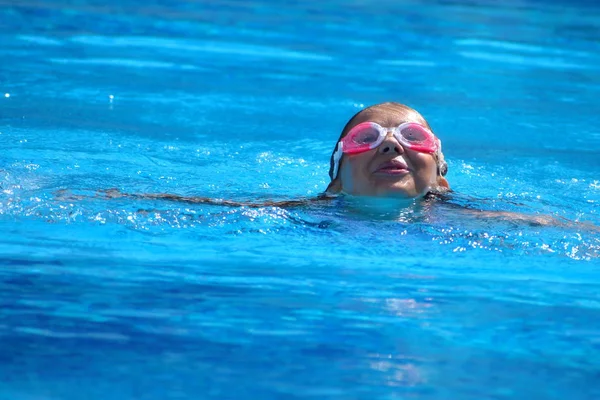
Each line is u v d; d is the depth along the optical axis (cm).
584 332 990
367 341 952
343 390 827
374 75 2908
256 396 808
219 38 3362
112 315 1009
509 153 2080
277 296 1089
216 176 1766
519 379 861
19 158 1784
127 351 906
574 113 2519
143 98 2475
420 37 3538
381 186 1496
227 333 965
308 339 955
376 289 1125
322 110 2448
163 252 1258
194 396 804
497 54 3300
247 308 1044
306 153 2006
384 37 3509
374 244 1310
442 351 930
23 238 1297
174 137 2084
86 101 2400
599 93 2783
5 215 1398
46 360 878
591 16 4088
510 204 1562
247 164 1880
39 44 3094
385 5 4188
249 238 1329
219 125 2231
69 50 3031
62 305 1038
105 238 1312
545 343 957
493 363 898
